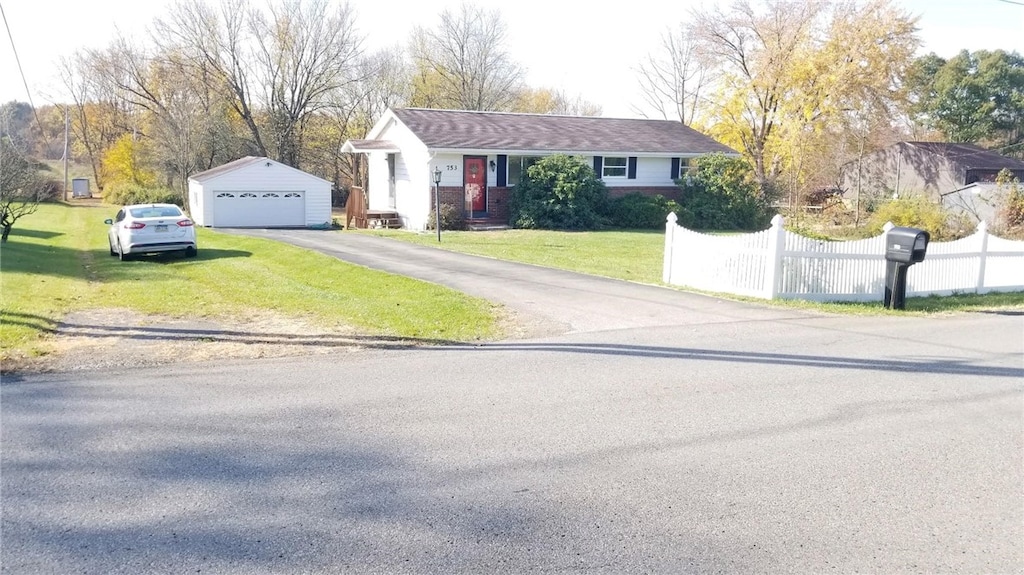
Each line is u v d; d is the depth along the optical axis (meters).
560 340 9.38
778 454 5.41
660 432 5.86
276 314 11.15
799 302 12.58
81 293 13.33
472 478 4.90
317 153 55.78
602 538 4.09
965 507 4.57
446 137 29.59
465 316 10.79
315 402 6.61
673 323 10.55
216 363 8.12
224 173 34.69
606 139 33.00
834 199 30.42
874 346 9.27
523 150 30.02
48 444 5.47
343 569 3.74
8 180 22.62
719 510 4.47
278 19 52.16
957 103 61.56
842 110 38.81
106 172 60.03
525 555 3.90
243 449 5.41
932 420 6.26
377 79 56.44
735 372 7.82
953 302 13.74
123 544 3.98
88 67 62.47
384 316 10.84
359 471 5.01
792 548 4.02
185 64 50.31
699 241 13.88
